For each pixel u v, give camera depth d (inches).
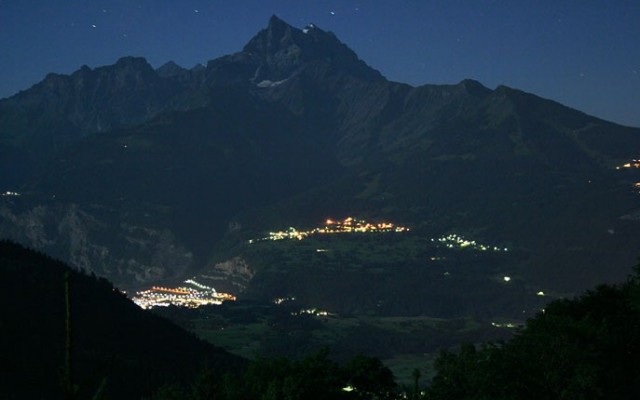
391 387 2329.0
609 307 2721.5
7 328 2898.6
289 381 2085.4
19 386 2517.2
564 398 1990.7
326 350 2299.5
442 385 2391.7
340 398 2233.0
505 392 2064.5
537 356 2111.2
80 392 981.8
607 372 2144.4
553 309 2669.8
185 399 2274.9
